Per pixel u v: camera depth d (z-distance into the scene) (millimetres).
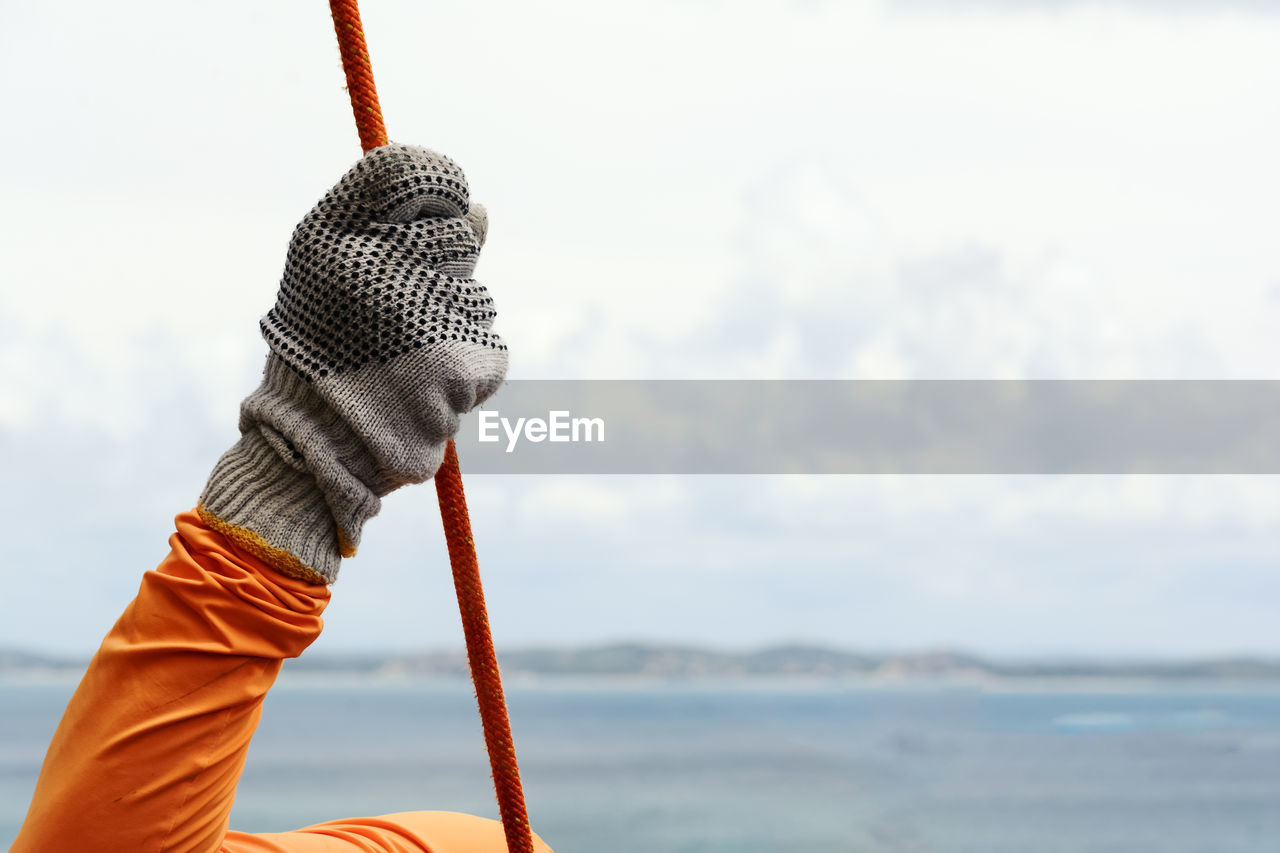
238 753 1121
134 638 1077
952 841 27531
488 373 1136
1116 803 33250
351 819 1475
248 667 1094
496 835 1499
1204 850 27016
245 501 1109
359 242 1120
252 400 1130
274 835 1349
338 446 1108
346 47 1374
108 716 1058
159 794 1062
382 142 1382
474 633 1417
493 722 1417
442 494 1408
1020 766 43125
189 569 1083
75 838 1047
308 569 1110
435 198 1151
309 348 1108
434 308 1114
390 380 1101
